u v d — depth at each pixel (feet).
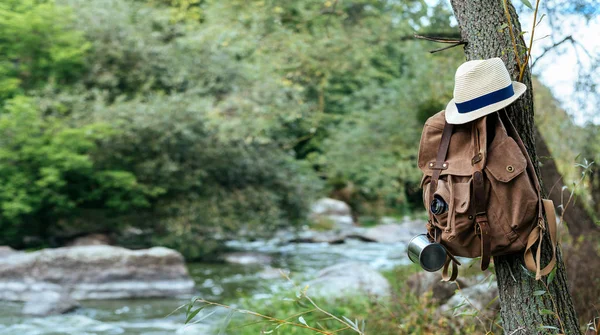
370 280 27.94
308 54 36.68
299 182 59.00
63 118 48.55
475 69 7.75
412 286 22.58
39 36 48.65
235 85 56.95
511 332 8.46
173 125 49.98
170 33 59.31
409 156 63.62
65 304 31.76
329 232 68.80
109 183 48.32
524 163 7.43
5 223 47.34
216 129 51.83
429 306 19.99
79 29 53.36
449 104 8.02
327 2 36.14
